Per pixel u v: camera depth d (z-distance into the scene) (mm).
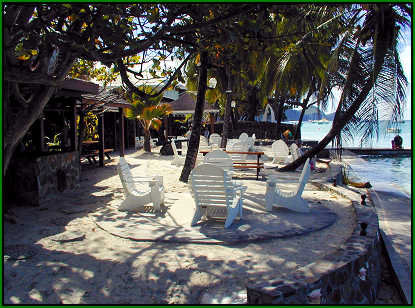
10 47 4441
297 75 17672
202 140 14711
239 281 4020
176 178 10766
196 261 4555
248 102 30922
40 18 4527
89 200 8055
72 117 9734
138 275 4176
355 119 10430
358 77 10109
